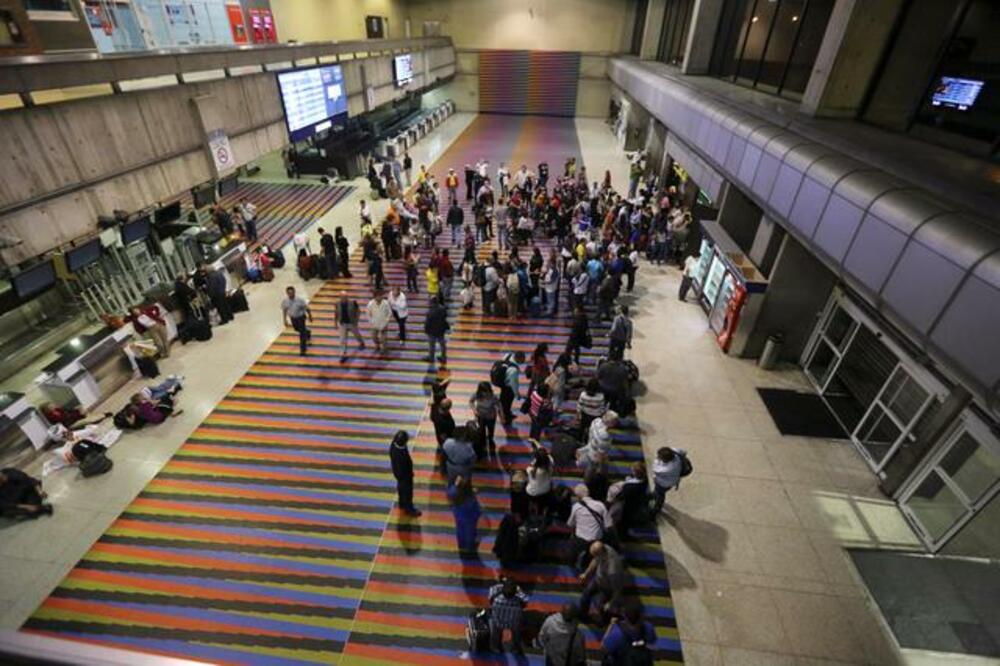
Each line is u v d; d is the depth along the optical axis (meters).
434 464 7.96
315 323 11.57
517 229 15.28
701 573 6.41
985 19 6.24
